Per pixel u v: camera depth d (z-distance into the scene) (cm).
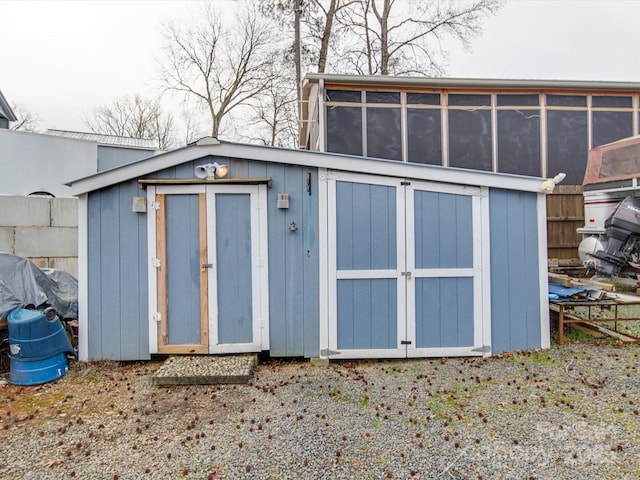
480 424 285
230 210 418
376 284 421
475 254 424
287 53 1505
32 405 327
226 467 238
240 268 419
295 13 1377
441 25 1358
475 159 846
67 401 335
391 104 833
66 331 439
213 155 416
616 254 670
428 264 422
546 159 853
